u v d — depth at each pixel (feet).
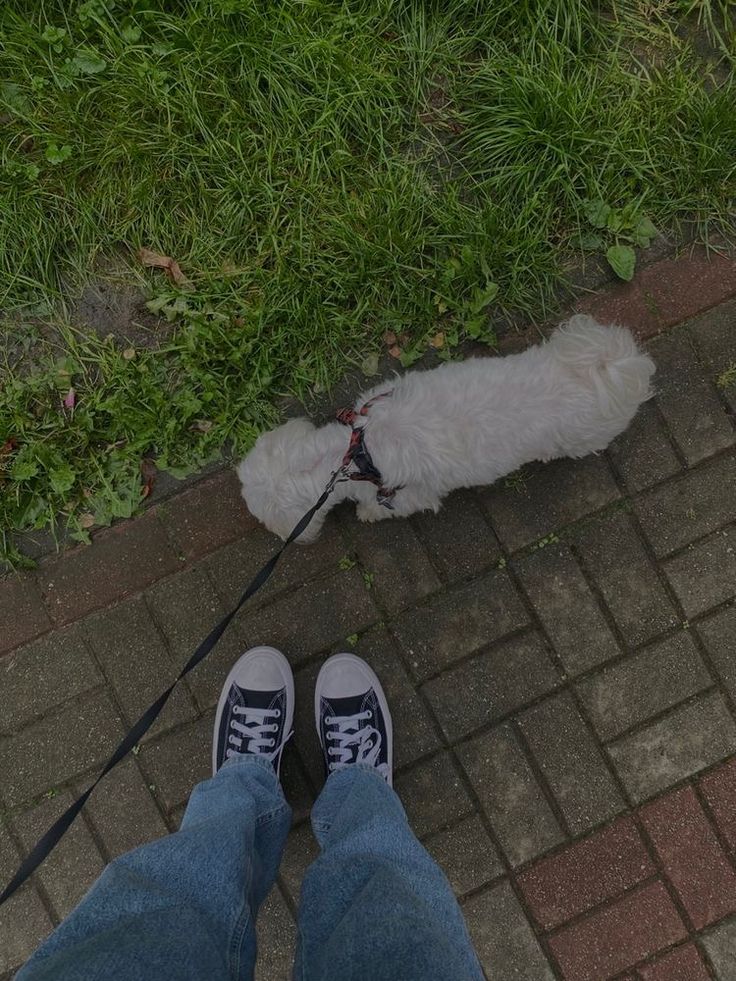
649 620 7.59
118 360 7.61
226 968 4.43
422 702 7.59
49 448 7.49
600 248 7.68
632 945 7.41
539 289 7.59
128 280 7.70
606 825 7.53
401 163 7.59
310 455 6.61
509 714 7.59
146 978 3.85
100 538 7.67
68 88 7.51
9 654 7.63
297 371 7.61
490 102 7.63
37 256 7.55
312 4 7.38
